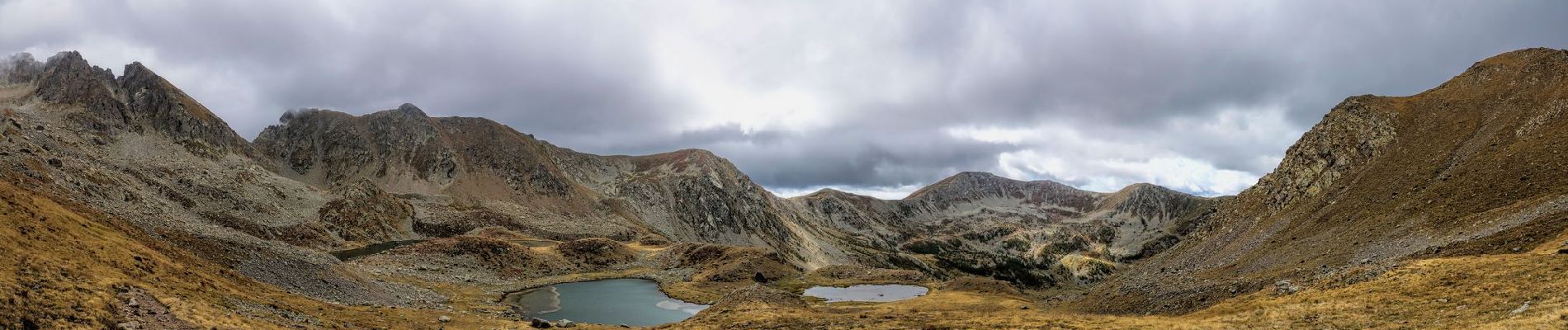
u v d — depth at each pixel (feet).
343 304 198.29
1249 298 160.45
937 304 272.10
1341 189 359.25
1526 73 359.46
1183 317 152.15
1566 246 131.23
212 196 537.65
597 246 500.74
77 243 141.59
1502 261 126.72
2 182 163.63
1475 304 105.50
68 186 354.74
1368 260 212.43
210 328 113.50
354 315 177.37
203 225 243.40
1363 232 252.62
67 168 390.01
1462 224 200.13
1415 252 195.72
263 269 198.70
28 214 145.89
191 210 487.20
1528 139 257.75
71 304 100.42
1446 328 95.40
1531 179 213.66
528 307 292.20
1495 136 303.07
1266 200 434.30
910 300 298.35
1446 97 399.85
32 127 504.43
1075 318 160.56
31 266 112.68
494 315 241.76
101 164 493.77
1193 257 411.54
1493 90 367.25
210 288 153.28
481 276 375.66
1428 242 200.54
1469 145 313.94
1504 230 173.37
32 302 95.25
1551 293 99.35
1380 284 134.00
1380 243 227.20
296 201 646.33
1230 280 198.39
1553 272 110.83
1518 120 307.37
